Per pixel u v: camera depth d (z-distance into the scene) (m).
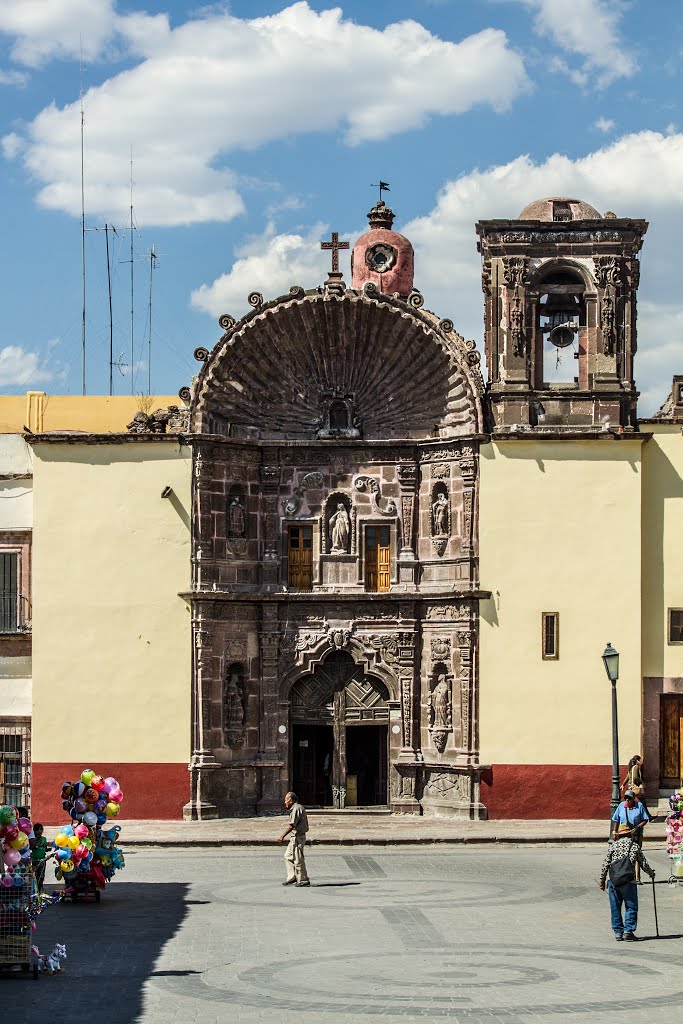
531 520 49.09
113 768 49.19
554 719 48.53
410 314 49.94
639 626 48.53
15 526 52.16
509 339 49.75
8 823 25.41
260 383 51.47
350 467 51.56
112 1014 22.06
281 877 37.31
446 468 50.38
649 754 48.97
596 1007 22.31
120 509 49.91
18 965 24.86
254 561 51.28
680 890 34.41
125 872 38.38
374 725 51.06
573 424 49.59
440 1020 21.53
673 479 49.59
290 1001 22.84
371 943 27.77
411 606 50.84
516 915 30.97
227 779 49.91
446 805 49.44
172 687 49.31
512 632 48.84
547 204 50.34
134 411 61.72
